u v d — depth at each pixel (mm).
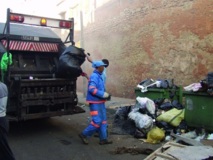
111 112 9688
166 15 10578
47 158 5531
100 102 6297
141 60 11844
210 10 8953
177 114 6906
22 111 6551
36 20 6977
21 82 6488
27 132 7426
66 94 7195
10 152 4262
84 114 9734
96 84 6273
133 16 12281
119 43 13242
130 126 7246
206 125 6359
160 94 7766
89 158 5527
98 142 6582
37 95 6730
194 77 9531
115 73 13547
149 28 11391
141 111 7105
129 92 12562
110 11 13945
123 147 6027
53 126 8070
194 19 9484
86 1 16578
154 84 8016
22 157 5570
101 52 14797
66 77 7242
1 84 4312
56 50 8039
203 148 4801
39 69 7723
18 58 7535
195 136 6242
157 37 11000
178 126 6734
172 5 10312
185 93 6777
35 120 8750
